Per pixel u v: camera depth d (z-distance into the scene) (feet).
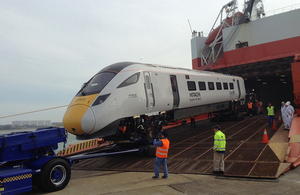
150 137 33.17
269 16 77.00
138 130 32.99
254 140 33.91
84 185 20.57
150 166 26.58
